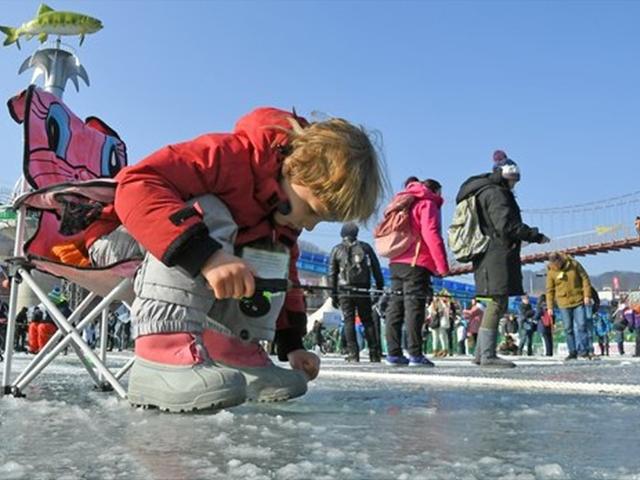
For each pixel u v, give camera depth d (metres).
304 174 1.43
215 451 0.88
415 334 4.67
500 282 4.18
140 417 1.27
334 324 19.88
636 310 11.93
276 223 1.55
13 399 1.59
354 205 1.43
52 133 1.87
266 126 1.52
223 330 1.60
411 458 0.86
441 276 4.73
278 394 1.58
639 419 1.32
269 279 1.46
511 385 2.32
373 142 1.49
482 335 4.33
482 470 0.78
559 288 6.88
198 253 1.27
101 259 1.74
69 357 4.92
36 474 0.74
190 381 1.33
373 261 5.86
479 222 4.24
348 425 1.18
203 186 1.43
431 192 4.71
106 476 0.73
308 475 0.74
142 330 1.42
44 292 1.74
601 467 0.81
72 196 1.62
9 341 1.72
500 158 4.27
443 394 1.95
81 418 1.24
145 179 1.34
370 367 4.24
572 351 6.79
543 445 0.98
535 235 4.17
